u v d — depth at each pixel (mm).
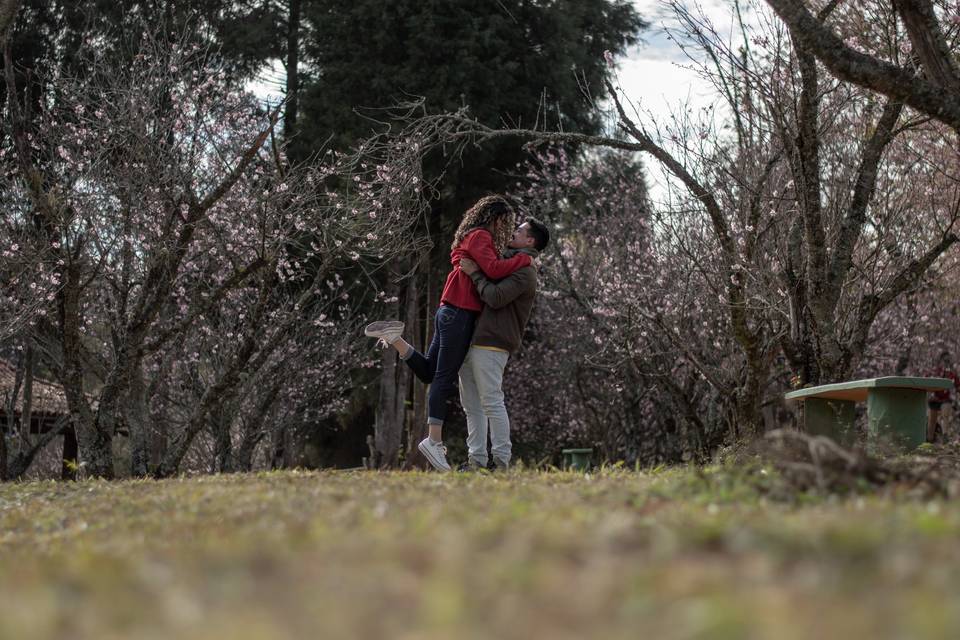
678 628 1619
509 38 20844
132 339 10227
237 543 2777
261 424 15984
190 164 11680
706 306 13695
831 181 11133
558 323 21250
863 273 11156
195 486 5289
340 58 21047
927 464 4680
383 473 6012
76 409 10016
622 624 1676
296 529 3057
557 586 1958
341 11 21141
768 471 4203
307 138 20297
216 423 16109
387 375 22188
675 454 19734
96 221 11523
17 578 2436
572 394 22688
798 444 4324
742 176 10734
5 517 4723
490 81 20047
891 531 2428
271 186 12469
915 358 19750
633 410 19828
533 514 3162
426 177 20297
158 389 16609
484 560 2209
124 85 12078
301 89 21422
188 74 13195
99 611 1945
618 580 1977
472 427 7316
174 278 10562
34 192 9969
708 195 10086
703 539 2412
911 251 11938
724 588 1885
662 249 15336
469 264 7117
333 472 6273
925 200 12164
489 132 11047
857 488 3619
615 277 15906
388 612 1819
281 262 14047
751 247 10414
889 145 11617
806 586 1915
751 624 1613
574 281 18344
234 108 14227
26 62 18938
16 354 17984
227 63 18156
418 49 20281
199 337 16062
